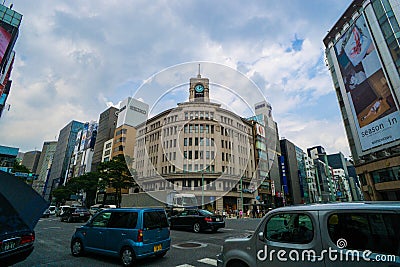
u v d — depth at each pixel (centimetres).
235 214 2148
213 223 884
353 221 218
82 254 539
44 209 353
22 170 3397
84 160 5594
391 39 1761
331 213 234
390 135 1773
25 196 338
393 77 1736
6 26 2641
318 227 235
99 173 2869
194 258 500
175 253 546
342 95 2352
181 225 967
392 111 1750
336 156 9769
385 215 201
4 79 2805
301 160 6134
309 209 252
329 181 7181
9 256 318
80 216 1602
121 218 489
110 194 3934
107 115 5447
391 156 1762
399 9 1748
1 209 315
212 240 723
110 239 479
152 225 475
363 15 2012
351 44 2167
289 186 5112
